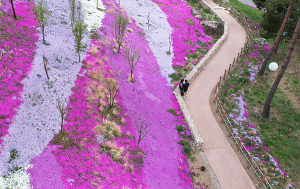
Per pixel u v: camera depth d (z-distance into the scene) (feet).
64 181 32.76
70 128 41.45
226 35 105.09
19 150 34.30
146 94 64.13
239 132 58.03
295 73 81.35
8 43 50.06
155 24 105.09
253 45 99.25
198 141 52.01
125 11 103.45
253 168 48.49
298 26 53.67
